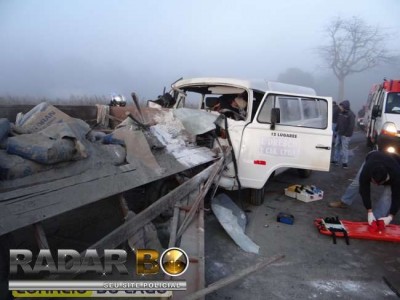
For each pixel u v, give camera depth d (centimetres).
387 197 483
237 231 437
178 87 634
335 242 442
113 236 257
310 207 583
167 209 350
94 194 271
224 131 530
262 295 320
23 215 218
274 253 407
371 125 1148
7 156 246
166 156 395
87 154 296
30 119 326
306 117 557
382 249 432
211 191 486
